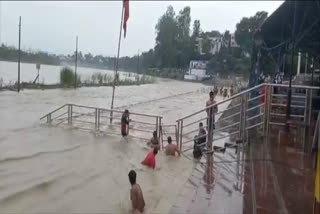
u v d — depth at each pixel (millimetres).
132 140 16766
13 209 8695
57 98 36469
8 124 19859
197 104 39688
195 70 109562
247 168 8969
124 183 10898
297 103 12352
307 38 14141
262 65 20719
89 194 9906
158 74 120938
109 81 68125
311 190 7238
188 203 7320
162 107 35000
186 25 126188
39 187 10273
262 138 11070
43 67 130875
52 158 13484
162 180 10789
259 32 15672
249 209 6629
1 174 11250
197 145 12438
